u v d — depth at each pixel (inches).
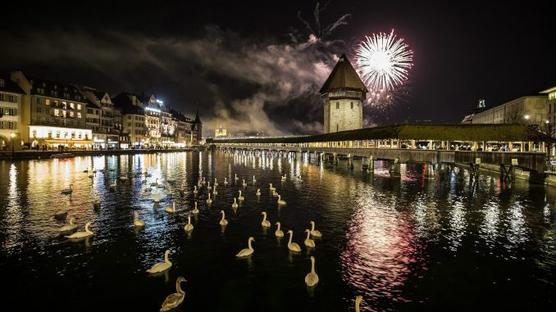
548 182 1824.6
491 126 2292.1
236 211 1194.0
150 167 2896.2
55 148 3924.7
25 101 3725.4
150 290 605.9
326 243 857.5
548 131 3154.5
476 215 1173.1
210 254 768.9
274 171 2696.9
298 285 629.6
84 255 756.6
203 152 6845.5
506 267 725.3
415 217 1139.3
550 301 586.6
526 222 1083.3
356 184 1925.4
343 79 4739.2
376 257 767.7
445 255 788.0
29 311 539.5
